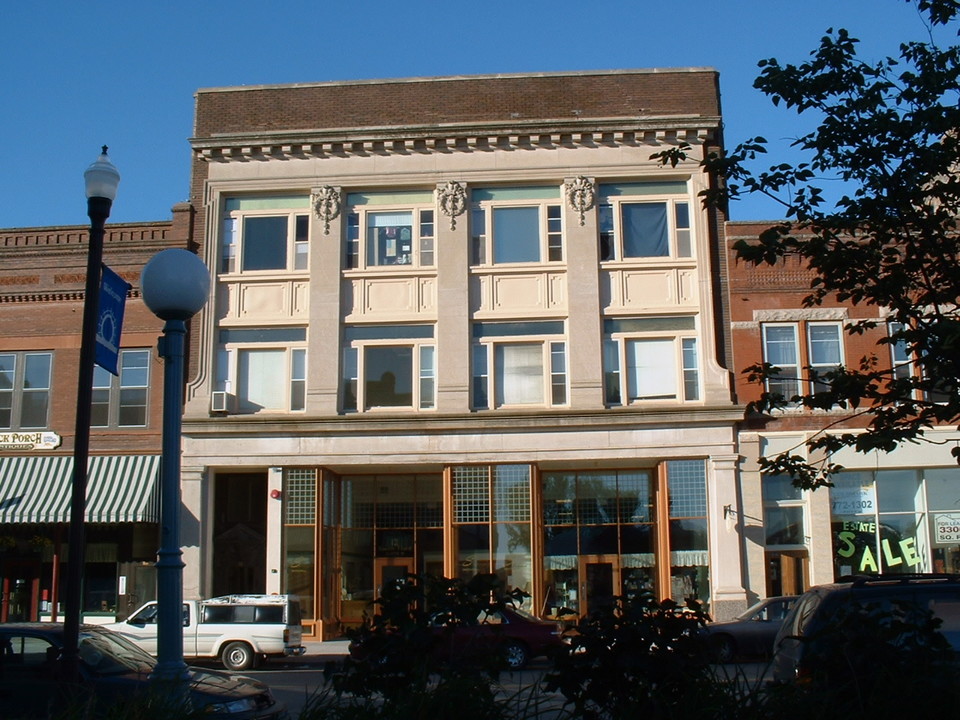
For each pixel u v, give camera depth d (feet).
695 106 98.99
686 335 95.25
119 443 95.66
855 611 22.33
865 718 20.57
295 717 43.83
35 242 99.91
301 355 97.40
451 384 94.84
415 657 22.00
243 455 94.58
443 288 96.48
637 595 21.86
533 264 96.84
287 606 78.54
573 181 97.45
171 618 29.73
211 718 33.17
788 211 36.68
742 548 90.68
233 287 98.58
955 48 34.68
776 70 35.78
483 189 99.35
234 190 99.76
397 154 99.30
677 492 92.73
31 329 98.37
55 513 91.25
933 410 34.17
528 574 92.68
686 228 97.14
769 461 39.47
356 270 97.86
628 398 94.58
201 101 102.17
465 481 94.38
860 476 92.12
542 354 95.96
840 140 35.14
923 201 37.63
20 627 39.58
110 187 39.04
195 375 96.58
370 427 94.17
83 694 34.37
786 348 94.02
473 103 100.37
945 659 21.83
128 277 98.22
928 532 90.63
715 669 23.11
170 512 30.83
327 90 101.50
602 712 21.75
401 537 98.22
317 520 93.86
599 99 99.76
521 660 67.87
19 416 97.09
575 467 96.53
